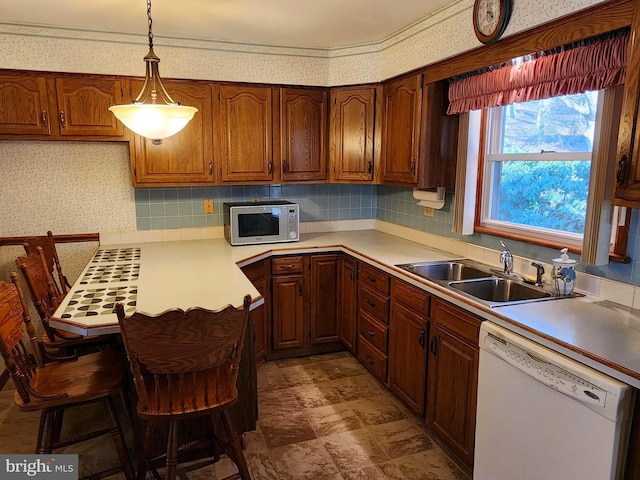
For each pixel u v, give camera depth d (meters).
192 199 3.56
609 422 1.35
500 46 2.19
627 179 1.54
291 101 3.40
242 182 3.36
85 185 3.29
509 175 2.63
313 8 2.54
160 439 2.12
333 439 2.44
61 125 2.90
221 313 1.58
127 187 3.38
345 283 3.37
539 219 2.44
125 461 1.95
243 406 2.31
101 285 2.32
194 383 1.68
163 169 3.16
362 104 3.38
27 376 1.81
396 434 2.49
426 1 2.44
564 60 1.92
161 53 3.04
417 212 3.44
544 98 2.06
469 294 2.12
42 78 2.83
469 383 2.06
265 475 2.15
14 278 1.90
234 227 3.28
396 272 2.62
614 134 1.79
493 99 2.36
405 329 2.60
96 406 2.81
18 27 2.74
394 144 3.19
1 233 3.17
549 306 1.92
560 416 1.52
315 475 2.16
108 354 2.14
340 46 3.37
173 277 2.48
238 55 3.22
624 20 1.60
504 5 2.07
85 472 2.17
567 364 1.48
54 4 2.42
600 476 1.40
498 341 1.77
